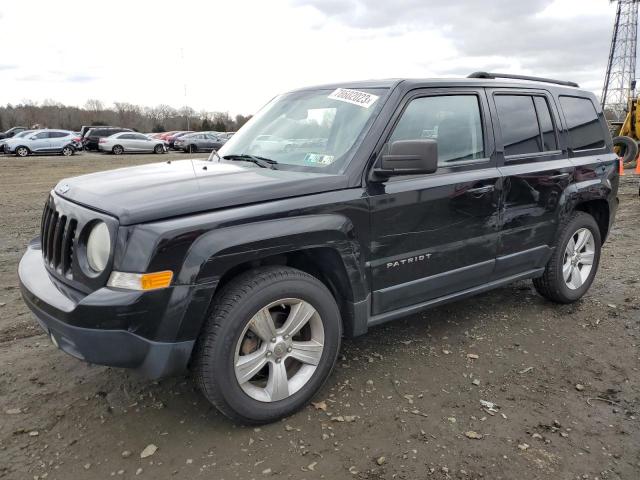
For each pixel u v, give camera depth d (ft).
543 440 9.15
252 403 9.15
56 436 9.09
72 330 8.14
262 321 9.14
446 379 11.16
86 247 8.68
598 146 15.80
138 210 8.15
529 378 11.27
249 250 8.66
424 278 11.39
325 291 9.81
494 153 12.48
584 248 15.58
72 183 10.36
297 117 12.33
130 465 8.39
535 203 13.38
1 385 10.68
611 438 9.25
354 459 8.59
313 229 9.28
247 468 8.34
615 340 13.16
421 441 9.06
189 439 9.05
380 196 10.27
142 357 8.27
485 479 8.17
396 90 11.03
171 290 8.10
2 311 14.61
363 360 11.94
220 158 12.69
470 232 11.96
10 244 23.09
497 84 13.00
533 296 16.22
